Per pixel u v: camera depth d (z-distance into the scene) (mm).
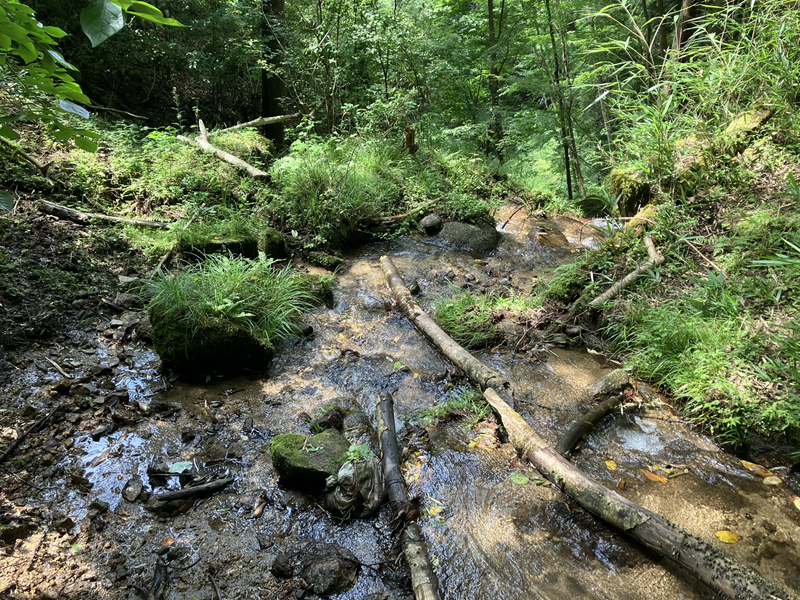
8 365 3312
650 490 2887
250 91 11227
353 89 9289
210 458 2920
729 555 2293
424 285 5242
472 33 10922
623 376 3727
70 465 2754
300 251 5543
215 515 2578
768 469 3074
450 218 6492
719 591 2227
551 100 8406
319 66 8625
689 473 3029
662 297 4516
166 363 3576
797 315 3674
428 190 6867
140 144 6871
